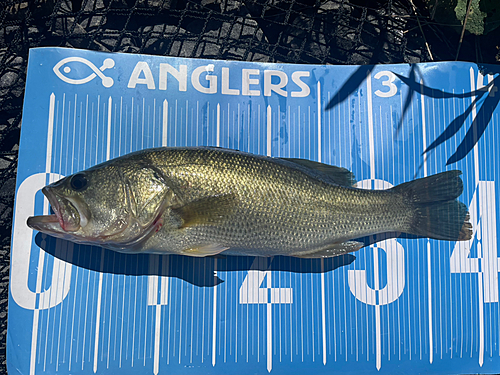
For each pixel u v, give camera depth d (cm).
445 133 44
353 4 46
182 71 43
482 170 44
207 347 42
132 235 37
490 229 43
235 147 43
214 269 42
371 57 46
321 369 42
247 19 46
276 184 38
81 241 38
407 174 44
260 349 42
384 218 40
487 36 46
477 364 43
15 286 41
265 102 43
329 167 41
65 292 41
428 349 43
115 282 41
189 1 44
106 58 43
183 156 37
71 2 45
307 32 46
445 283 43
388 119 44
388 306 43
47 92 42
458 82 44
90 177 37
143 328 41
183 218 37
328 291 43
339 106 44
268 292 42
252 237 37
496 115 44
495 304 43
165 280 42
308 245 38
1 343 42
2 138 44
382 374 42
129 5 45
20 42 44
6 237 43
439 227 41
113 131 42
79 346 41
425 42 46
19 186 41
